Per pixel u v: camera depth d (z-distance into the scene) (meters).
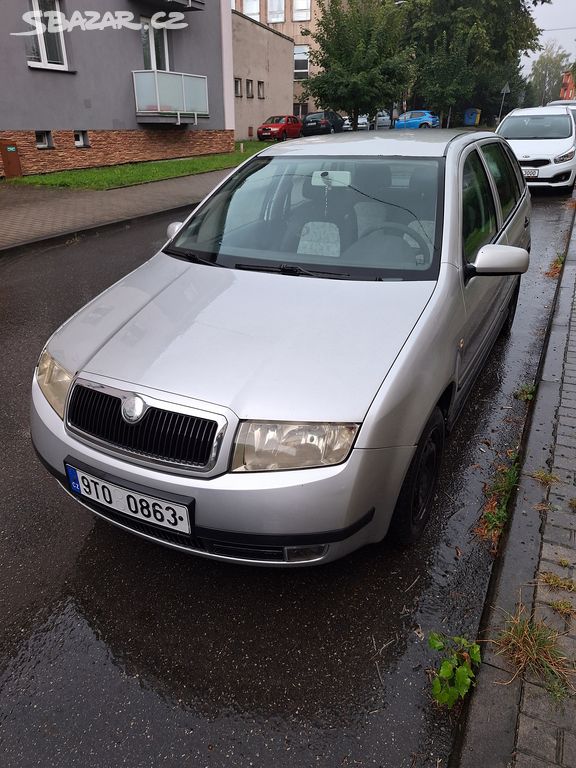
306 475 2.10
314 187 3.46
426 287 2.77
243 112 31.50
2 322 5.79
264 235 3.33
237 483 2.10
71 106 15.75
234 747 1.94
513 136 12.69
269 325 2.54
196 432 2.16
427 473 2.78
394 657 2.24
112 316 2.81
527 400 4.08
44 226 9.59
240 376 2.25
